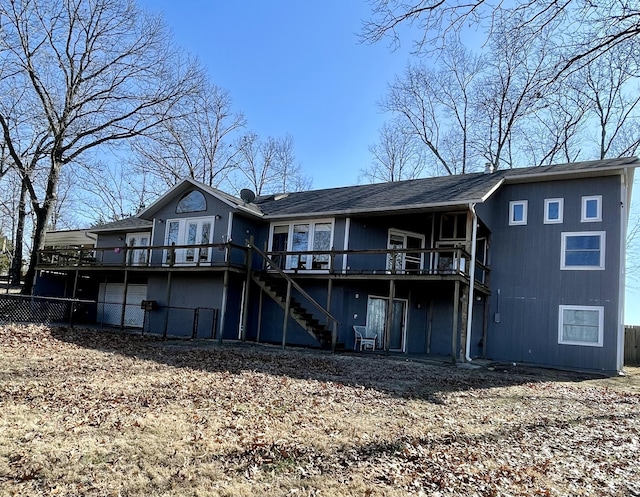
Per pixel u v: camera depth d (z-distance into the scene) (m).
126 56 25.44
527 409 8.03
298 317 15.66
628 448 6.02
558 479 4.80
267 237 18.98
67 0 23.48
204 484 4.13
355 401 7.66
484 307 17.12
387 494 4.12
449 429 6.32
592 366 15.12
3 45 21.77
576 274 15.73
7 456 4.47
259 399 7.29
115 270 19.39
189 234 19.05
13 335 12.84
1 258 37.31
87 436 5.11
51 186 24.09
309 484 4.25
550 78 6.45
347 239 16.84
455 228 17.78
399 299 17.97
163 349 12.84
